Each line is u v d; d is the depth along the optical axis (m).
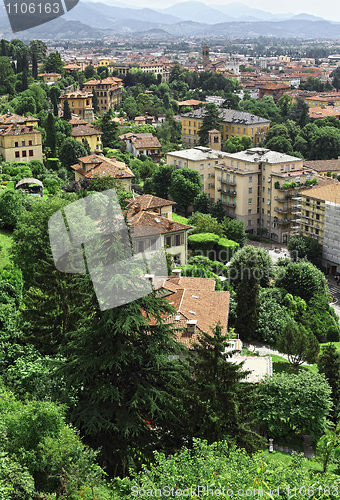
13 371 29.73
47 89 197.62
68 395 27.48
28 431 22.66
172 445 28.28
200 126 195.38
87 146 141.75
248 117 198.75
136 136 177.12
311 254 108.44
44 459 21.59
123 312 21.83
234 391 30.69
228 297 53.66
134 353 24.89
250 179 129.88
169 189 135.12
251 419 34.69
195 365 30.91
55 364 28.62
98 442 26.14
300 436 46.50
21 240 51.22
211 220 100.06
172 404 27.39
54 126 129.25
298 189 125.81
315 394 44.31
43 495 20.58
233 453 21.33
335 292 97.81
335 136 178.75
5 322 39.69
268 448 42.94
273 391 45.00
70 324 36.84
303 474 20.03
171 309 24.88
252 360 49.88
